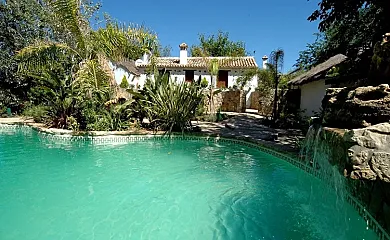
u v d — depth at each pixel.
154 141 10.82
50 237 3.82
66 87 11.51
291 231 4.03
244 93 23.39
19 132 12.23
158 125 11.77
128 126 11.80
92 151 9.10
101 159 8.12
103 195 5.38
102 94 11.97
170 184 6.08
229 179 6.42
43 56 13.16
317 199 5.13
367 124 3.54
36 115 13.44
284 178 6.50
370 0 6.92
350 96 4.06
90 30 13.37
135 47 22.36
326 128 4.27
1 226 4.09
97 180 6.25
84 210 4.70
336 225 4.16
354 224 3.86
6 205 4.82
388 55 4.07
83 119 11.62
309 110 14.66
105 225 4.20
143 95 12.16
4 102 15.90
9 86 16.67
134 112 12.43
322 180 5.06
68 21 11.81
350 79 6.82
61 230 4.02
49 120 12.27
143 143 10.47
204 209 4.83
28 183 5.96
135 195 5.43
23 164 7.42
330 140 3.95
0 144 9.85
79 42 12.51
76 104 11.59
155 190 5.70
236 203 5.09
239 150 9.45
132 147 9.80
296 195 5.47
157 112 11.52
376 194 3.39
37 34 16.83
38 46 12.41
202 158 8.38
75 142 10.34
